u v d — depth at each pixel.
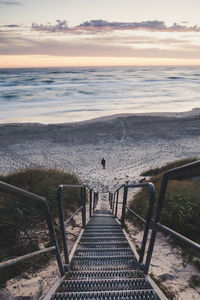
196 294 2.41
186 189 5.80
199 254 3.18
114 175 16.47
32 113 40.53
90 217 6.13
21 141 26.25
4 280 2.55
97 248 3.31
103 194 12.77
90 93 67.88
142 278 2.30
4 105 47.44
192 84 104.62
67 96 60.94
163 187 2.02
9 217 3.73
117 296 1.99
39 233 3.71
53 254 3.22
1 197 4.94
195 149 23.39
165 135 28.69
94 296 1.99
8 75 181.75
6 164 19.16
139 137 28.17
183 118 36.69
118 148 24.45
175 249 3.45
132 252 3.21
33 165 19.02
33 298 2.29
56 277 2.54
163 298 1.89
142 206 5.77
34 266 2.91
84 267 2.77
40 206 4.31
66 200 5.87
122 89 80.19
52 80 125.12
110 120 35.66
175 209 4.34
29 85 92.44
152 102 53.84
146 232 2.65
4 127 31.31
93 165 19.44
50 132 29.73
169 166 14.38
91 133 29.67
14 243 3.35
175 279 2.69
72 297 1.99
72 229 4.59
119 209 7.58
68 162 20.11
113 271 2.54
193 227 3.90
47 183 6.70
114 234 4.14
